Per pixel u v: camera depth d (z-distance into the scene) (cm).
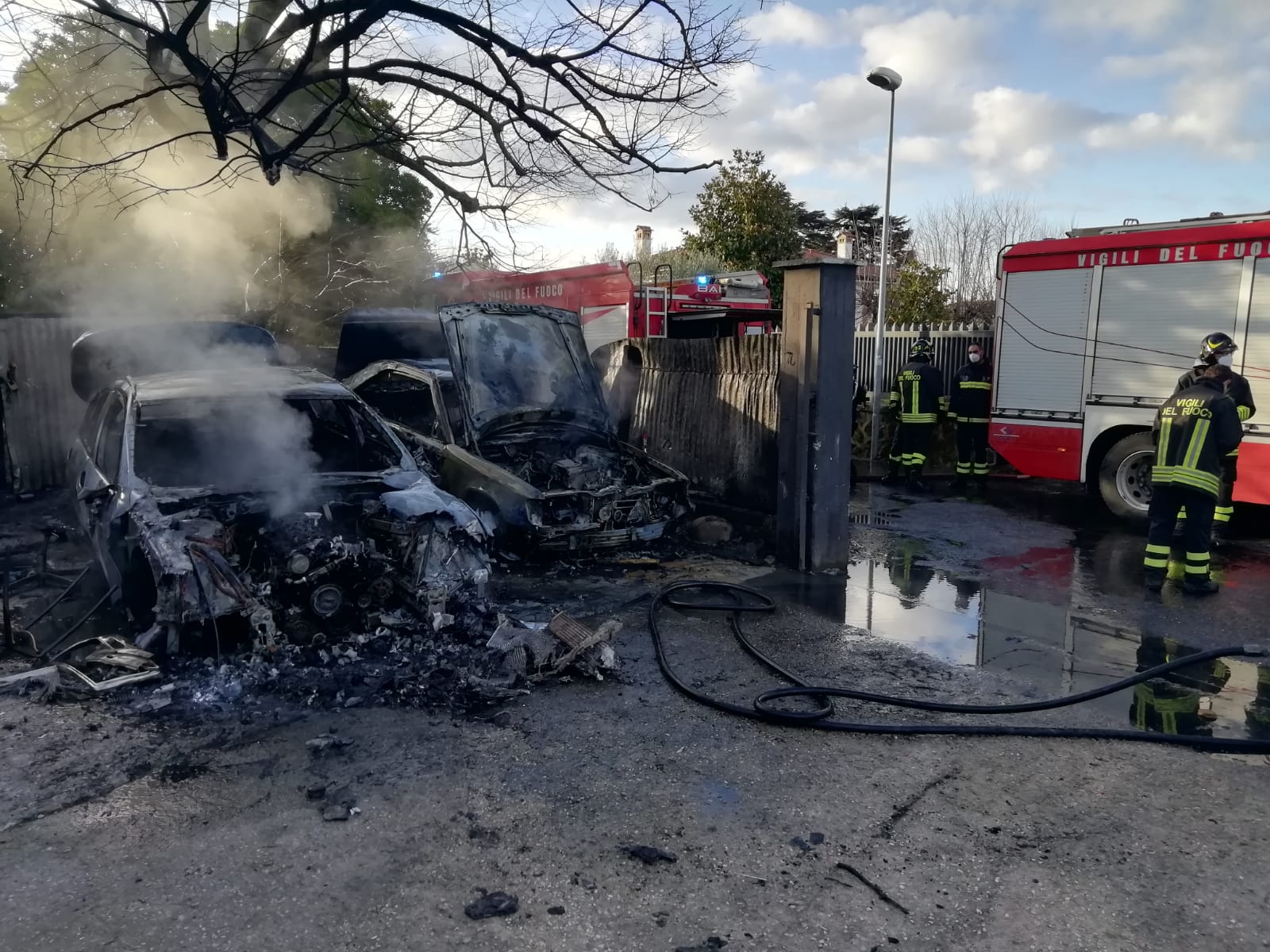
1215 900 272
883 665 477
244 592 432
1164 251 816
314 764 349
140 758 352
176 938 246
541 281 1324
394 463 561
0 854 285
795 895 272
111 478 516
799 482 656
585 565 671
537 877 277
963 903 269
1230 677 463
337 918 255
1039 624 548
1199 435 585
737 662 475
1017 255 923
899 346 1404
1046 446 917
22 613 520
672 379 900
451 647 465
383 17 470
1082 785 345
